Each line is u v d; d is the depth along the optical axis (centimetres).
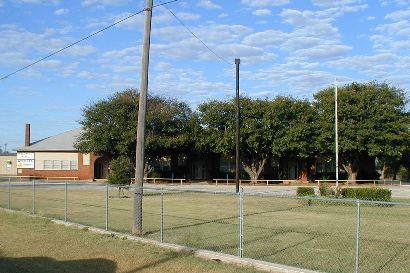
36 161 6425
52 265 1048
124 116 5478
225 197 3158
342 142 5212
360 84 5522
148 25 1504
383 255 1170
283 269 990
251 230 1575
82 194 3388
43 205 2462
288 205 2530
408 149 5544
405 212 2166
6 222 1742
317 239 1395
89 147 5525
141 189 1484
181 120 5588
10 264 1056
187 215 2033
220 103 5566
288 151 5459
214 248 1243
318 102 5516
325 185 3133
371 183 5447
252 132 5300
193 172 6353
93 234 1466
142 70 1498
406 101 5397
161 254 1160
